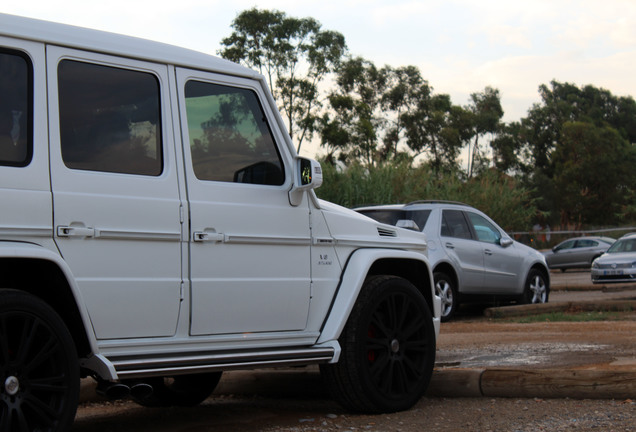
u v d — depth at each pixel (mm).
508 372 5887
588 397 5625
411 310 5801
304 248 5270
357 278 5457
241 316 4848
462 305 16250
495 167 74188
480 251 13297
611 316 12195
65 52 4152
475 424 5066
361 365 5367
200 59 4812
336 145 49312
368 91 59312
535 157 94188
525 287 14234
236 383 6422
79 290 4035
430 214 12836
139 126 4445
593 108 108938
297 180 5176
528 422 5035
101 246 4164
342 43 48375
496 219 29031
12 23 3957
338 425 5137
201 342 4648
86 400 6289
